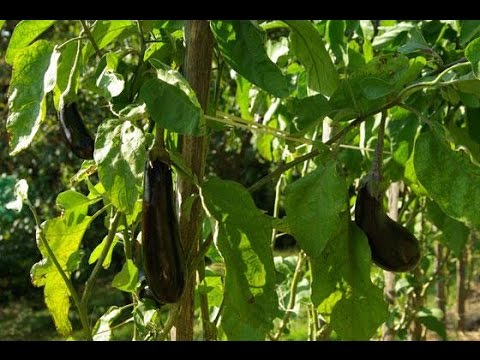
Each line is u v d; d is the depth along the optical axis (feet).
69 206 4.14
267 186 23.54
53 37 19.29
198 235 3.91
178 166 3.53
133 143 3.11
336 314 3.76
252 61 3.79
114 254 21.63
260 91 7.04
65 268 4.21
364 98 3.89
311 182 3.66
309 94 5.65
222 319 4.39
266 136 7.56
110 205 4.26
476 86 3.58
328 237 3.56
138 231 4.83
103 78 3.40
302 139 4.02
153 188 3.32
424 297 9.45
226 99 11.65
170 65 4.22
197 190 3.88
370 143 6.92
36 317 20.83
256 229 3.47
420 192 5.16
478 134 4.95
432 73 4.63
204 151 3.92
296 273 6.44
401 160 5.06
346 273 3.76
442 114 5.29
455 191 3.60
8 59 4.10
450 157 3.62
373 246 3.80
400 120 5.05
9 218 20.67
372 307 3.74
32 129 3.67
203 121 3.00
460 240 5.04
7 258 22.16
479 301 18.47
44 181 21.27
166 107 3.08
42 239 3.94
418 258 3.85
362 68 3.87
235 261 3.41
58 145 20.86
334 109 3.98
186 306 3.98
